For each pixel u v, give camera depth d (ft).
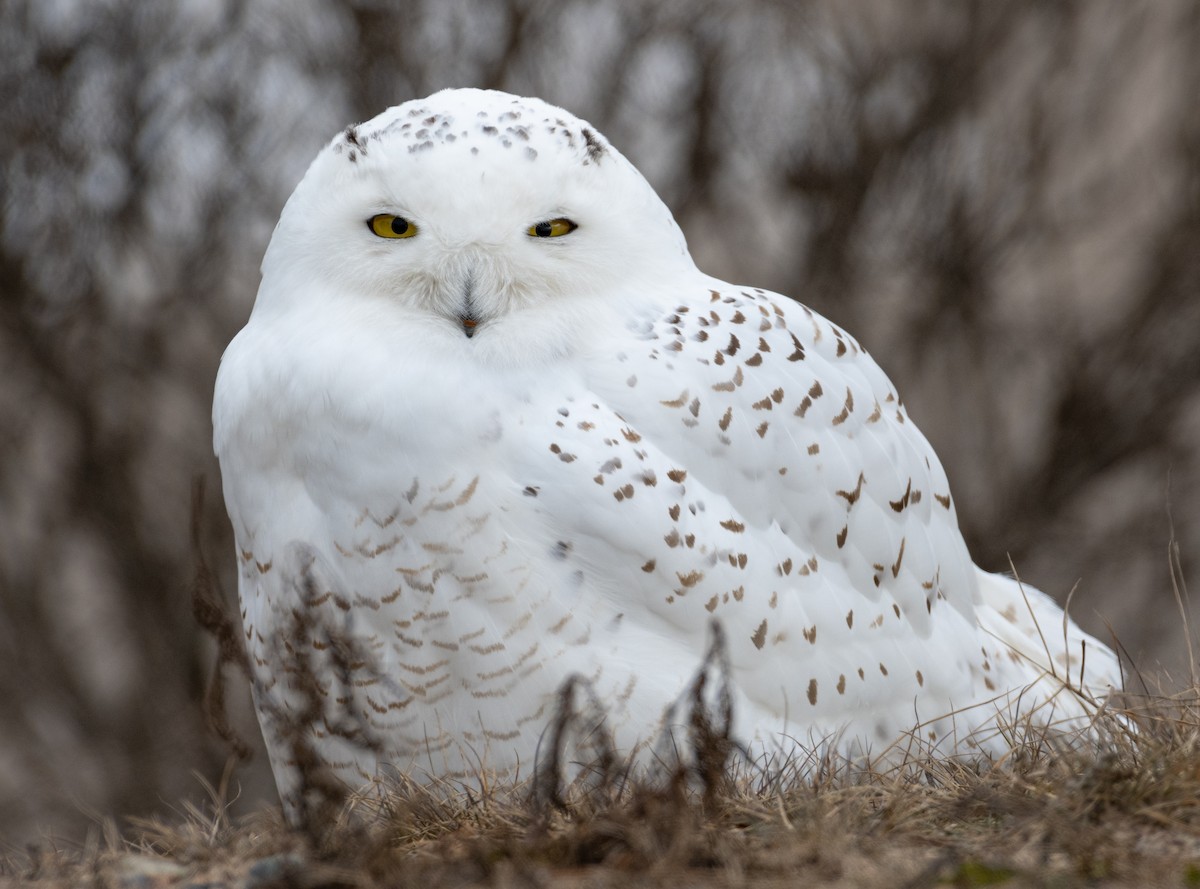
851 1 70.33
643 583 23.39
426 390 23.17
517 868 18.38
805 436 24.94
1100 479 71.20
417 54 66.59
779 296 26.32
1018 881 17.74
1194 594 68.54
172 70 64.39
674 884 17.95
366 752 24.18
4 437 66.03
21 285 65.10
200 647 64.95
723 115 67.72
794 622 24.40
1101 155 72.74
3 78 64.08
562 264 23.97
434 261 23.63
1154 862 18.15
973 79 70.59
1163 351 70.85
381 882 18.42
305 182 24.99
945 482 27.94
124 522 65.62
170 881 20.13
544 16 67.26
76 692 66.03
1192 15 72.23
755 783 23.29
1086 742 23.59
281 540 24.23
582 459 23.20
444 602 23.29
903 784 21.98
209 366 65.67
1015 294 72.23
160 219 64.90
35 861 21.93
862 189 69.31
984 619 28.50
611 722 23.26
